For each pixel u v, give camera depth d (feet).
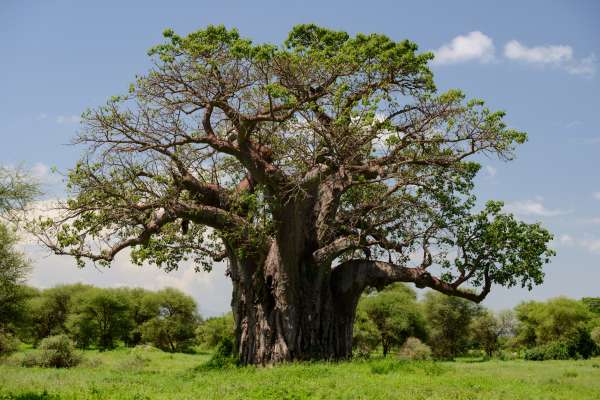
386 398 36.99
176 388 44.04
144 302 211.41
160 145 61.77
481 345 193.98
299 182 61.16
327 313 68.23
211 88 60.70
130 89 60.80
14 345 120.37
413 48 62.23
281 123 61.57
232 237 64.69
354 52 62.28
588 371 78.48
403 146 64.08
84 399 38.11
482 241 66.23
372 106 57.52
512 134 62.39
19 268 108.17
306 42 70.90
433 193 68.23
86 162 60.64
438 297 182.91
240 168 71.87
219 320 208.54
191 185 65.05
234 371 59.52
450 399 37.45
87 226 60.80
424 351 142.10
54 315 199.93
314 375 49.65
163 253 72.95
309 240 67.77
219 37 60.03
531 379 54.29
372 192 73.51
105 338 194.39
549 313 178.81
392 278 68.64
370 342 167.94
